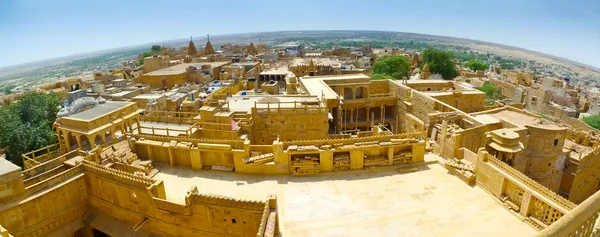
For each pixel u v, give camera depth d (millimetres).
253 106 47281
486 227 21469
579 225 10133
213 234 24156
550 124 43781
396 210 23469
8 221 23656
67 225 27328
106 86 72688
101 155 29688
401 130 64438
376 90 72125
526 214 21969
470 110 60969
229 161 29625
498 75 130250
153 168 30047
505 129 40094
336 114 53031
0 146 38969
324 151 28188
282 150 28391
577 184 45750
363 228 21703
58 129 33500
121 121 34438
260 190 26375
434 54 126125
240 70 84812
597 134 56375
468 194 25172
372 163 29062
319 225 22047
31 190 24922
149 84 81688
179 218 24438
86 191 28547
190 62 118875
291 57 153750
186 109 49812
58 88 75375
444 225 21797
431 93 59938
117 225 27312
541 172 43156
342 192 25844
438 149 32125
